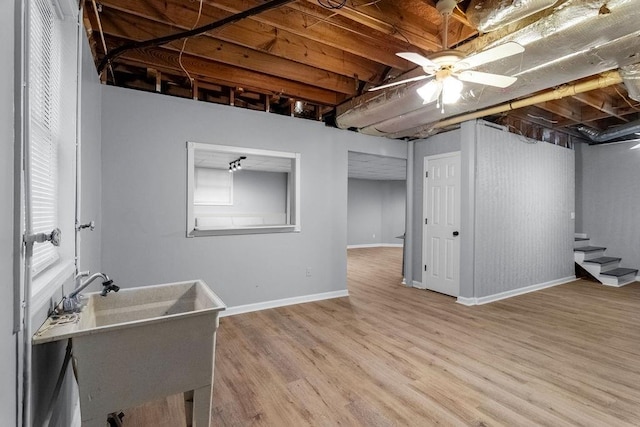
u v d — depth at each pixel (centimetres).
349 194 1017
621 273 544
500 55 194
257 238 393
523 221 488
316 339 306
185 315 137
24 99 92
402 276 597
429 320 361
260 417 194
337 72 328
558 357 272
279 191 858
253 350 282
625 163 589
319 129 437
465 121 423
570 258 577
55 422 135
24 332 93
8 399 82
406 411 199
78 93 174
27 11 94
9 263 83
